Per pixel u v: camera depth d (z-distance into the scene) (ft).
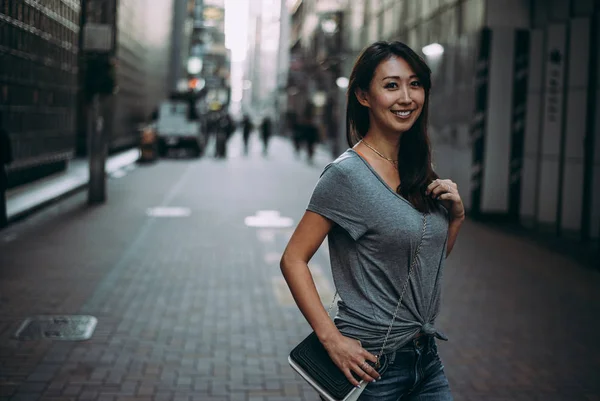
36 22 54.24
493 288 28.66
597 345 21.49
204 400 16.51
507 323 23.65
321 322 7.70
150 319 23.16
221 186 68.80
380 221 7.67
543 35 47.39
